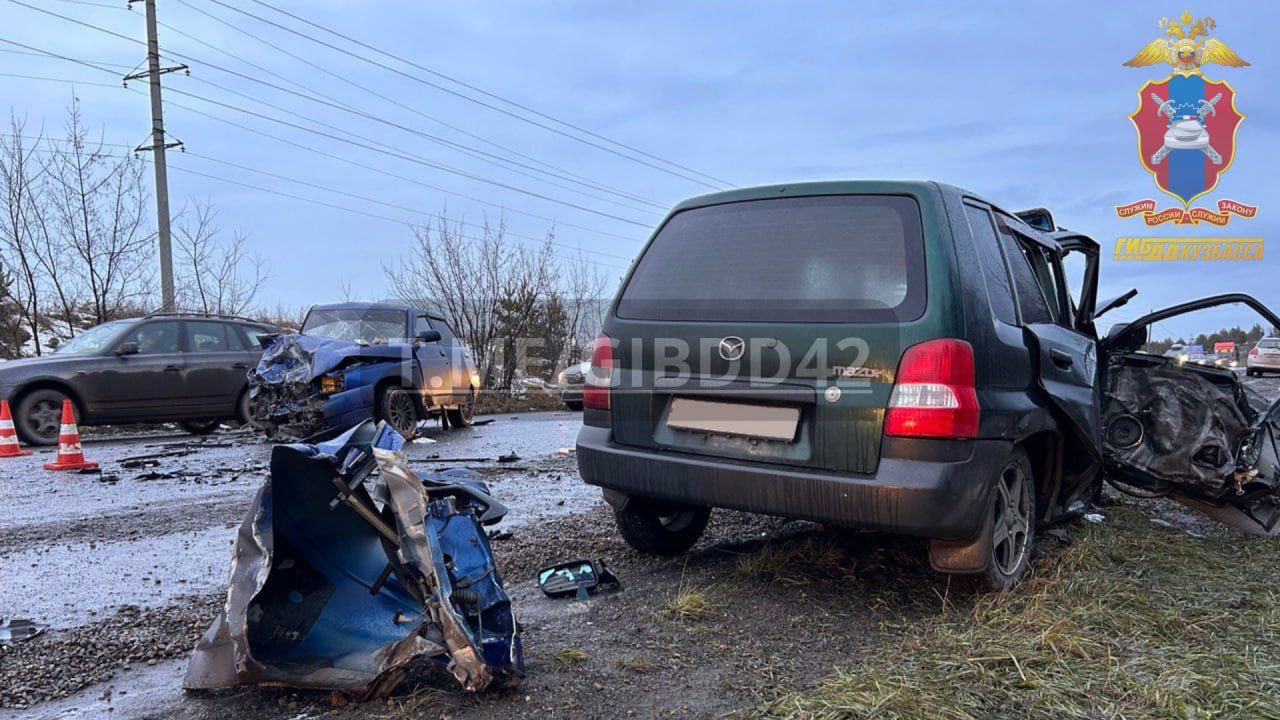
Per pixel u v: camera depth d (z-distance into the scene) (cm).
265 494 257
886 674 269
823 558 408
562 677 274
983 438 317
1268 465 462
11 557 443
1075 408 396
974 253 345
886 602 350
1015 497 363
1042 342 380
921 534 307
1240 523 468
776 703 253
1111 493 601
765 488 329
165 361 1070
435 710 249
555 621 331
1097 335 524
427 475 312
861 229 339
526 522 518
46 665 290
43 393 983
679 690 266
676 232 390
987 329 331
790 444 330
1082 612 319
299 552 270
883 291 324
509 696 259
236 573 253
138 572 415
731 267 361
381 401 959
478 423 1273
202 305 1889
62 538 488
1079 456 432
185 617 343
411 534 243
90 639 316
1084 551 403
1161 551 426
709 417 350
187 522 532
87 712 253
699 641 308
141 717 249
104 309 1539
